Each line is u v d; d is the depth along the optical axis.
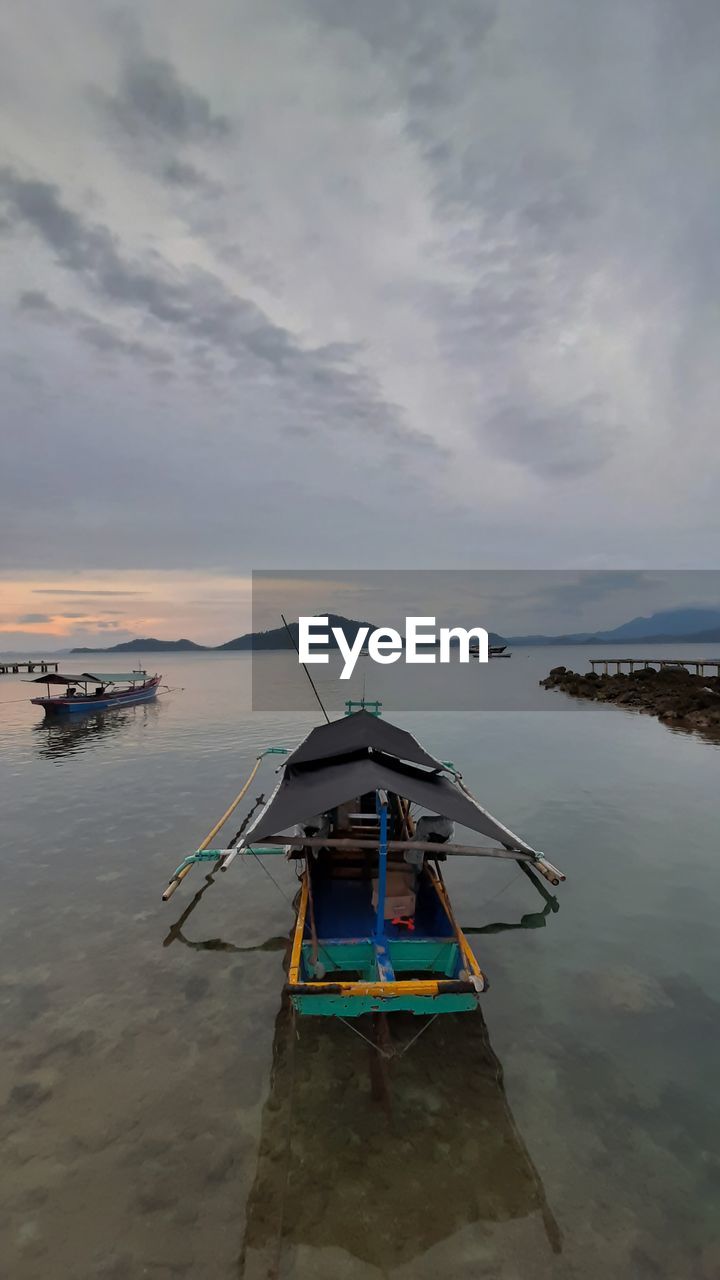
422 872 9.90
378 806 9.30
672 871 12.80
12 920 10.78
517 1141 6.25
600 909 11.22
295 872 12.77
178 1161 6.02
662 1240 5.27
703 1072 7.22
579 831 15.10
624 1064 7.34
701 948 9.93
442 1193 5.68
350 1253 5.14
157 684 46.84
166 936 10.27
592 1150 6.14
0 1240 5.27
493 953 9.78
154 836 14.84
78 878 12.49
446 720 33.84
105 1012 8.27
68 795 18.48
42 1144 6.21
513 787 19.02
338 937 8.28
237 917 10.92
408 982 6.73
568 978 9.10
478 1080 7.07
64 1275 5.00
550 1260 5.09
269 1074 7.16
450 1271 4.99
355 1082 7.04
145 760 23.41
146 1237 5.30
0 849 14.05
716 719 30.77
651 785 19.23
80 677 38.28
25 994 8.69
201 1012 8.29
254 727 31.53
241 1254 5.15
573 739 27.47
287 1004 8.45
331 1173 5.88
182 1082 7.03
